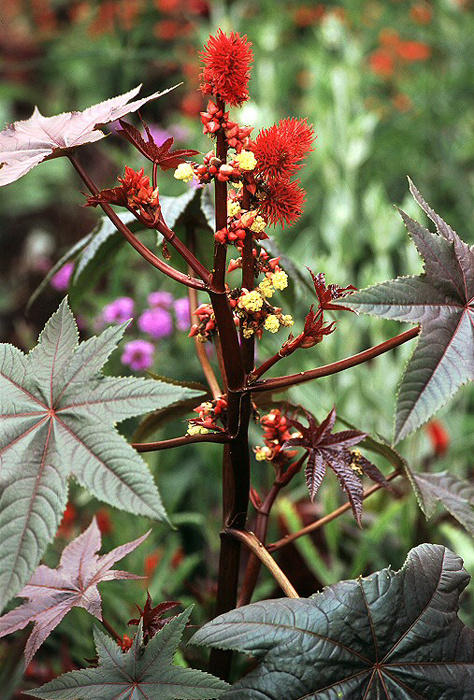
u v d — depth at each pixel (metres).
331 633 0.64
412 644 0.65
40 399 0.66
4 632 0.72
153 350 1.47
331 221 1.83
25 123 0.73
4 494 0.62
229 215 0.69
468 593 1.26
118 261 1.62
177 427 1.49
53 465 0.63
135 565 1.16
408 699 0.64
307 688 0.63
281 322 0.69
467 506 0.81
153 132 2.19
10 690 1.04
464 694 0.64
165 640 0.66
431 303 0.66
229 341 0.69
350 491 0.68
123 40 2.29
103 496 0.61
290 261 0.92
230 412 0.70
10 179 0.67
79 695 0.65
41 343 0.68
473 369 0.64
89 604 0.73
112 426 0.64
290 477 0.76
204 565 1.42
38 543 0.60
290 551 1.19
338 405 1.46
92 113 0.72
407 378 0.63
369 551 1.15
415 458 1.39
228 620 0.65
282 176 0.66
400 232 1.67
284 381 0.69
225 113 0.66
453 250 0.67
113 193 0.66
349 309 0.67
